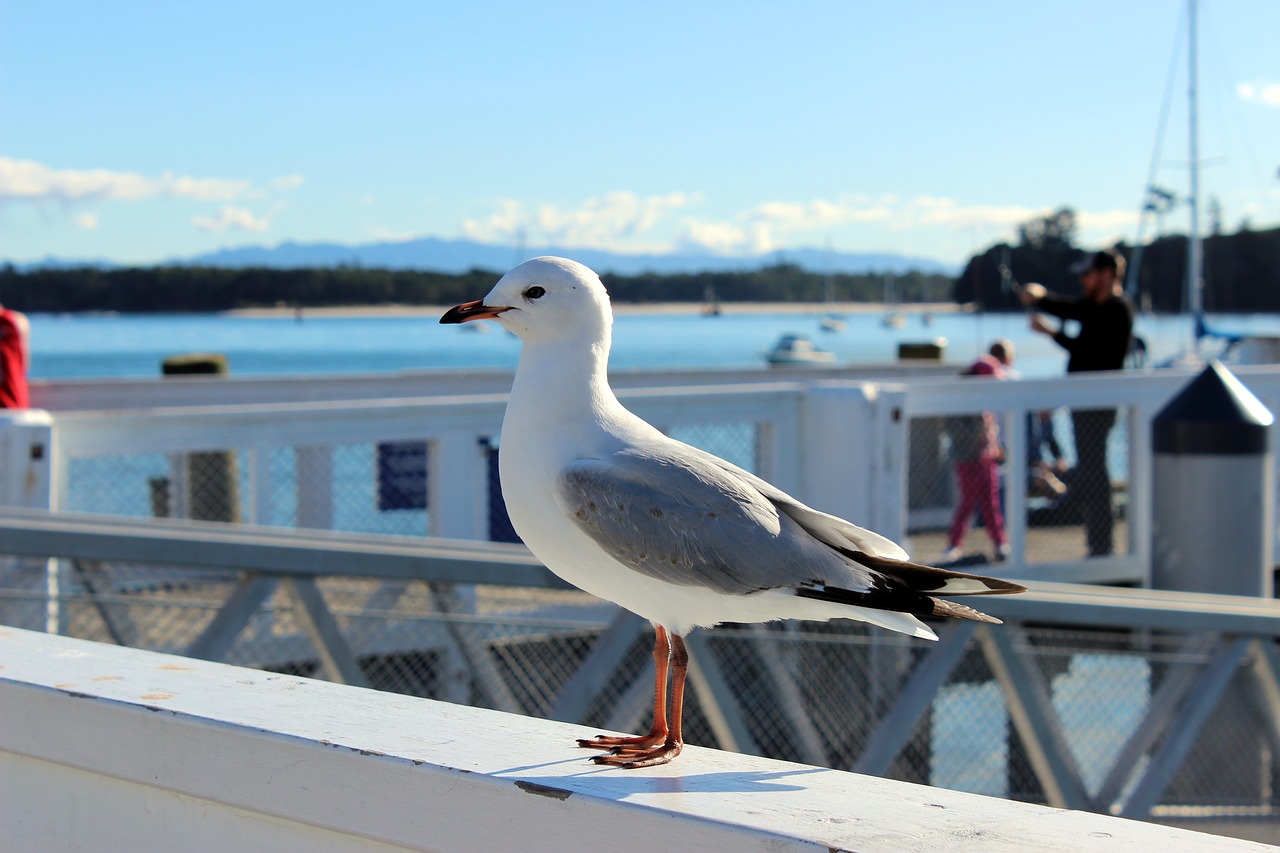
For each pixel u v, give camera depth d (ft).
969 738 16.55
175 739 6.71
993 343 36.19
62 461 18.81
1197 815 15.08
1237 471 18.20
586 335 8.23
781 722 16.29
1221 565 18.31
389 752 6.25
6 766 7.41
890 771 16.33
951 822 5.53
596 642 15.61
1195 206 92.02
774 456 23.72
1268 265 182.60
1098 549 25.46
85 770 7.03
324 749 6.33
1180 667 14.99
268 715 6.74
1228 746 15.06
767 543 7.61
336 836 6.42
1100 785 15.48
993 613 14.01
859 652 16.47
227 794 6.59
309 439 20.51
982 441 24.25
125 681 7.26
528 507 8.13
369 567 13.80
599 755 6.64
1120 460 25.67
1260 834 14.88
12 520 14.93
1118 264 29.35
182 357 42.78
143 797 6.95
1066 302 29.71
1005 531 24.56
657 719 7.51
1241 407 18.29
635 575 7.76
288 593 14.23
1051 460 24.97
